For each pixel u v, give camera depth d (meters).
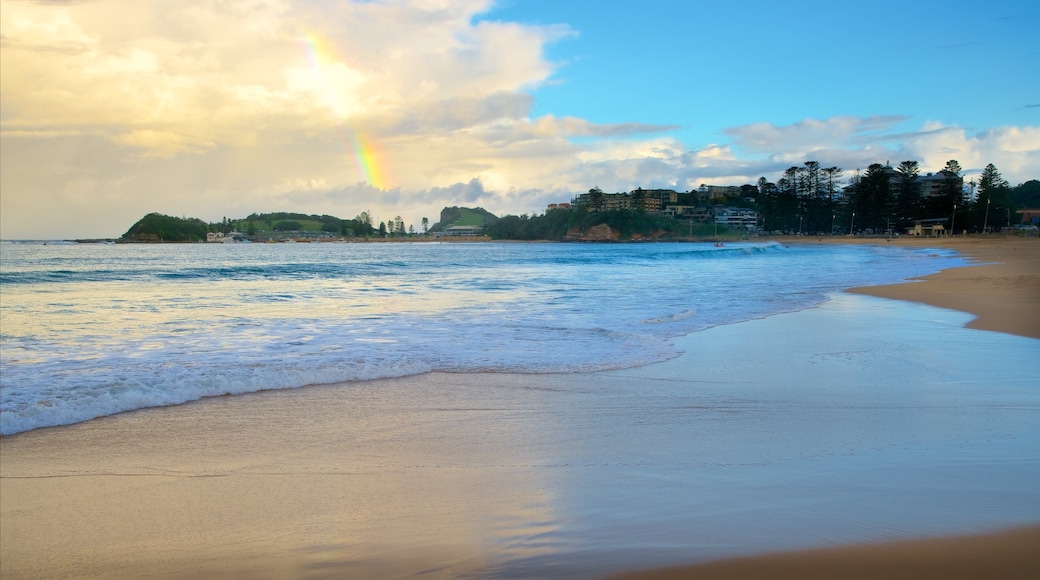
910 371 8.32
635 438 5.54
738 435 5.56
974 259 46.81
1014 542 3.39
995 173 116.00
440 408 6.59
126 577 3.31
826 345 10.32
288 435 5.71
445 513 3.99
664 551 3.34
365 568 3.31
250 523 3.93
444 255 66.12
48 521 4.00
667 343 10.50
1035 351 9.69
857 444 5.25
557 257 56.31
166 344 10.27
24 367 8.28
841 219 146.88
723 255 61.25
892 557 3.22
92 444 5.47
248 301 17.39
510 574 3.16
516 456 5.10
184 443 5.50
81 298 18.27
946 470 4.56
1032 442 5.24
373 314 14.31
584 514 3.90
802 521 3.69
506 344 10.32
